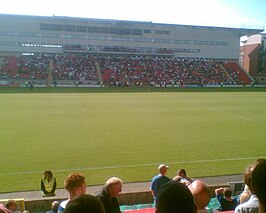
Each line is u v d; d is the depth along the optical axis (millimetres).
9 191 11625
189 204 2467
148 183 12562
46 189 10492
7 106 33812
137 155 16312
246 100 43250
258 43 92938
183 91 57938
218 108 34469
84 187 4555
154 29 81688
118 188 5020
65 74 69438
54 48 77312
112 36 79625
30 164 14750
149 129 22828
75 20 75125
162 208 2473
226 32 86500
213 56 86938
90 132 21625
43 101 38594
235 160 15680
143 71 76250
